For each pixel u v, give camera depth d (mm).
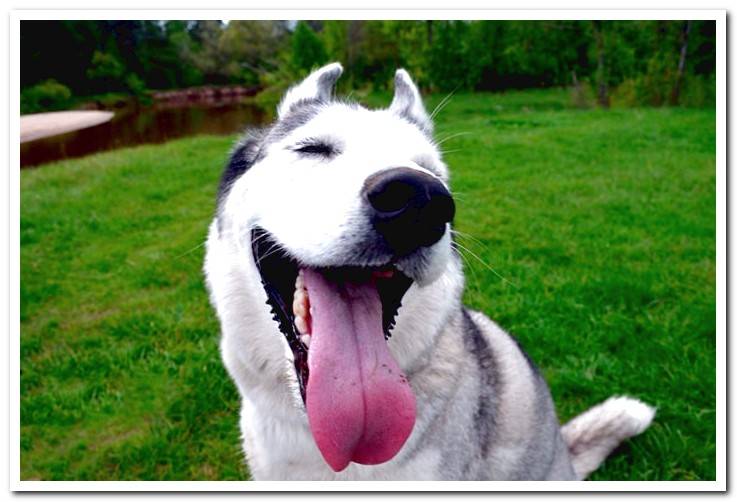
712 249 916
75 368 709
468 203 1177
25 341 768
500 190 1259
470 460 408
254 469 436
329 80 437
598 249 933
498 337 484
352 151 315
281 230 313
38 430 615
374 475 387
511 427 442
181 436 595
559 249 938
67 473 562
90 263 1018
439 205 271
